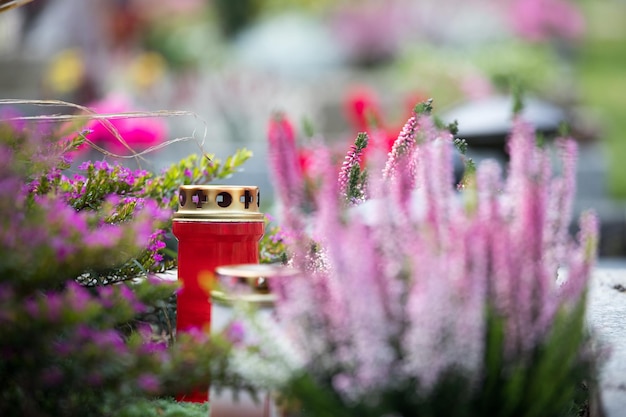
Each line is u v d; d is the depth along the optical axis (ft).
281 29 130.31
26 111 28.43
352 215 10.53
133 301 11.84
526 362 10.29
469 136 39.93
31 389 11.21
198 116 16.28
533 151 10.74
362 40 142.92
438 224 10.45
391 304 10.15
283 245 18.20
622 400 11.55
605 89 142.51
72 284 12.20
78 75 73.20
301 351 10.64
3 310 10.53
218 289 11.64
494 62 64.64
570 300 10.64
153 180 17.69
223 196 14.32
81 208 15.28
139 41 130.93
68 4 85.51
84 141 15.74
